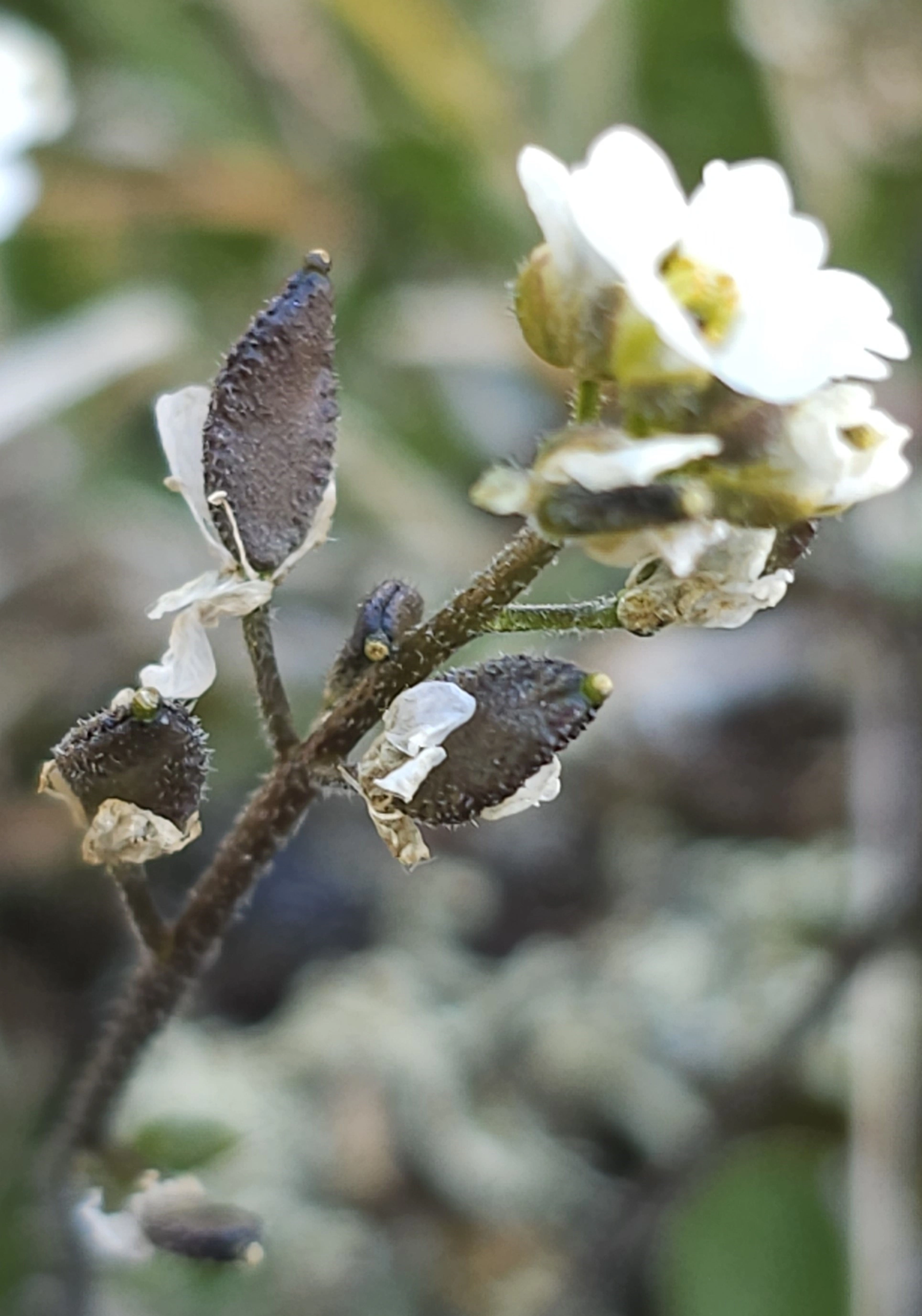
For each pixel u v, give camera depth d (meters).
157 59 0.21
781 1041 0.15
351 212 0.21
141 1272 0.14
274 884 0.20
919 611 0.18
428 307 0.21
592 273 0.09
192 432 0.10
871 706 0.18
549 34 0.20
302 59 0.21
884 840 0.16
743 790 0.21
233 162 0.20
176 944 0.10
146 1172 0.11
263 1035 0.18
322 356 0.10
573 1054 0.17
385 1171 0.16
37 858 0.19
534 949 0.19
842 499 0.09
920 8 0.19
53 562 0.21
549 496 0.09
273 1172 0.16
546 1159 0.17
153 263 0.22
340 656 0.10
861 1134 0.15
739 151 0.20
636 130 0.20
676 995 0.18
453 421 0.22
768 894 0.19
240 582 0.10
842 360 0.09
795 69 0.20
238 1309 0.15
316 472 0.10
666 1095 0.17
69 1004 0.18
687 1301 0.14
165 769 0.09
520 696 0.09
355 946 0.19
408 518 0.20
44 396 0.19
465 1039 0.18
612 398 0.09
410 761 0.09
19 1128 0.14
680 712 0.21
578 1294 0.15
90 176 0.20
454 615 0.09
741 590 0.09
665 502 0.09
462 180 0.20
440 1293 0.15
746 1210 0.15
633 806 0.21
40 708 0.20
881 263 0.20
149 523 0.22
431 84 0.19
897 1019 0.15
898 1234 0.14
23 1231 0.12
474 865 0.20
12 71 0.19
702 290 0.09
